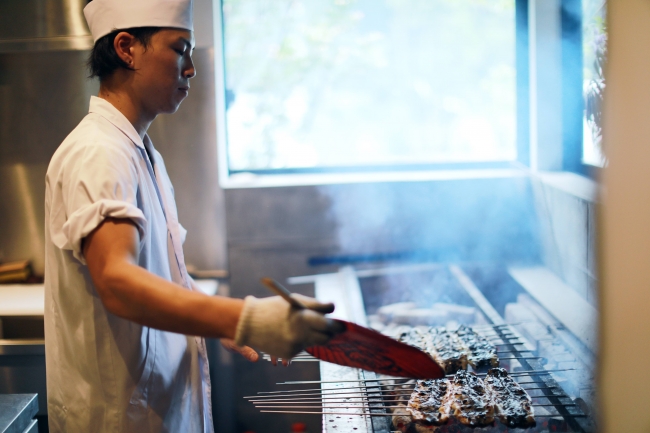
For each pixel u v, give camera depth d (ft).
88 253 3.60
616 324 3.36
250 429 9.69
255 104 10.63
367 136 11.12
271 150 10.77
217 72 9.24
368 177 10.04
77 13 8.00
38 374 7.88
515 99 10.37
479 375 5.70
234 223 9.51
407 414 4.99
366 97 11.02
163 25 4.27
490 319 7.29
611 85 3.18
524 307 7.80
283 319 3.25
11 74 9.00
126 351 4.46
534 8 9.55
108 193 3.75
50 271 4.60
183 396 4.99
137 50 4.31
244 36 10.48
